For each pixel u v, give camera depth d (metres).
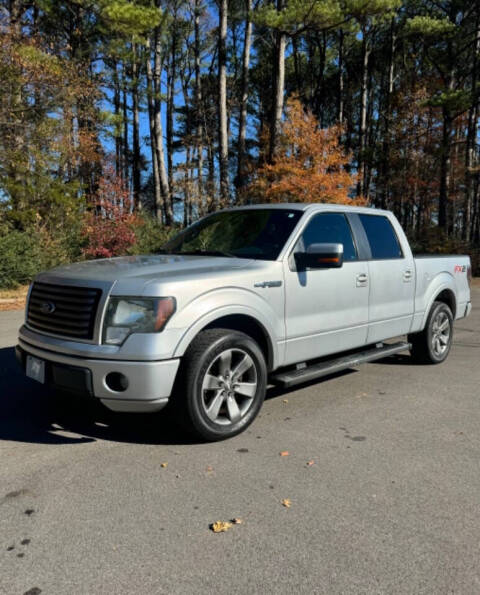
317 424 4.24
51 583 2.25
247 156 25.19
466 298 6.99
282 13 18.80
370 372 6.04
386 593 2.20
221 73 23.27
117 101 33.03
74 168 18.45
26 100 14.80
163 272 3.77
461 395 5.10
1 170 14.81
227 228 4.95
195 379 3.61
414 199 30.05
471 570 2.35
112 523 2.72
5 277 13.37
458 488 3.15
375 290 5.21
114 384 3.50
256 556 2.45
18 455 3.57
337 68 41.75
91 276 3.72
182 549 2.50
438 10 31.59
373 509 2.89
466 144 30.44
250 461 3.50
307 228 4.65
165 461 3.49
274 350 4.20
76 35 21.19
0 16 14.05
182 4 32.12
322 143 18.56
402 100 27.64
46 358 3.75
